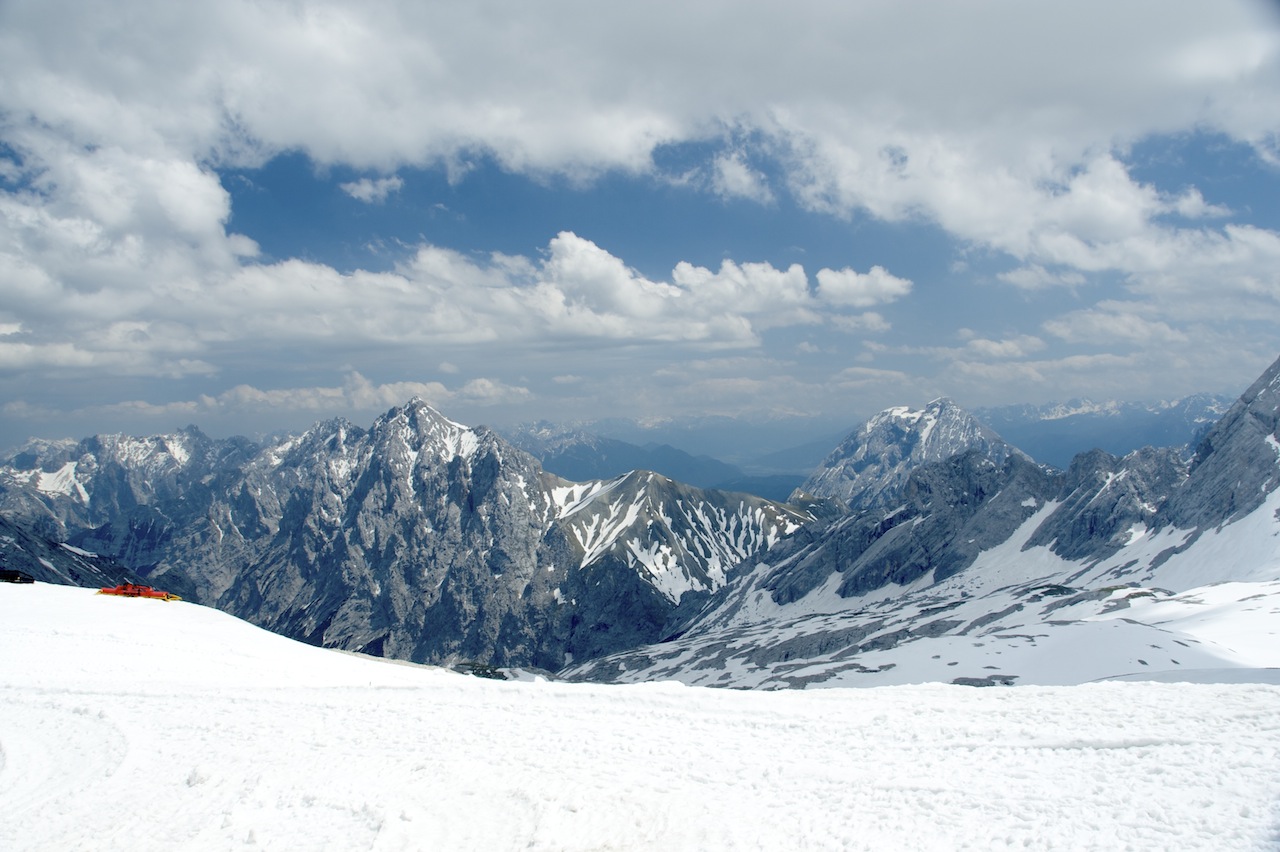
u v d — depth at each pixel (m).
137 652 48.34
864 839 19.64
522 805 23.05
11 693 38.59
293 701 35.56
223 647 52.19
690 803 22.31
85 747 31.14
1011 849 18.59
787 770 24.30
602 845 20.55
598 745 27.58
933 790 22.05
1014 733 25.84
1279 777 20.47
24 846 23.22
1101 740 24.17
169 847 22.34
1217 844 17.66
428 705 33.94
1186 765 21.88
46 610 58.81
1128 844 18.17
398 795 24.38
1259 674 47.81
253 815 23.80
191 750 30.05
